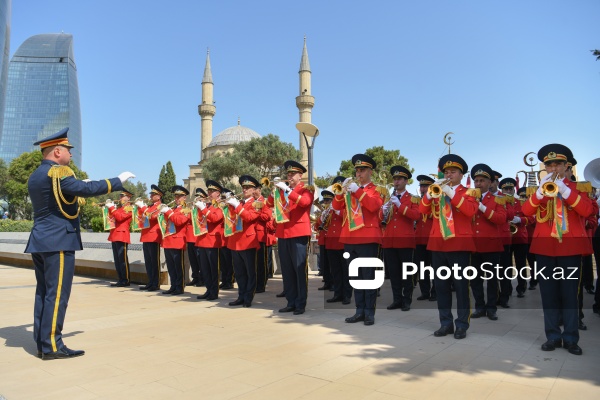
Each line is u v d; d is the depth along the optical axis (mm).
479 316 7691
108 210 12242
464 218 6398
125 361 5188
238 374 4668
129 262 12484
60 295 5531
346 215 7363
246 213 8664
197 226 9836
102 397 4121
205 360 5168
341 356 5258
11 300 9742
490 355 5312
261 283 11250
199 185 60281
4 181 55062
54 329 5398
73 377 4688
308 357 5223
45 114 112062
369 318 7047
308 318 7602
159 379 4566
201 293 10859
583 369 4809
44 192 5598
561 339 5668
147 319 7578
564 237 5598
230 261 11836
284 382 4410
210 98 68250
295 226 8102
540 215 5914
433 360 5105
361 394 4082
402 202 8680
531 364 4980
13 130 110312
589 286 10336
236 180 48875
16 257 17953
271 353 5402
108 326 7035
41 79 113625
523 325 7027
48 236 5527
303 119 59562
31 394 4219
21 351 5746
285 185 8047
